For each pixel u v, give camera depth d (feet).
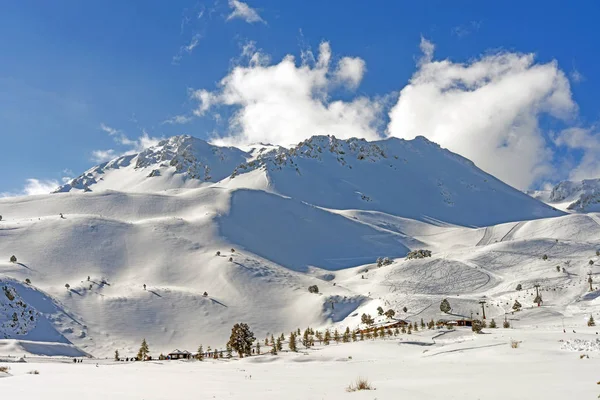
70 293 629.51
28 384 118.01
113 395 93.81
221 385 114.83
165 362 353.10
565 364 129.80
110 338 535.60
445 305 541.75
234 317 604.90
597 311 449.89
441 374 131.03
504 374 115.14
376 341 350.64
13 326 500.33
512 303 572.92
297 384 115.24
